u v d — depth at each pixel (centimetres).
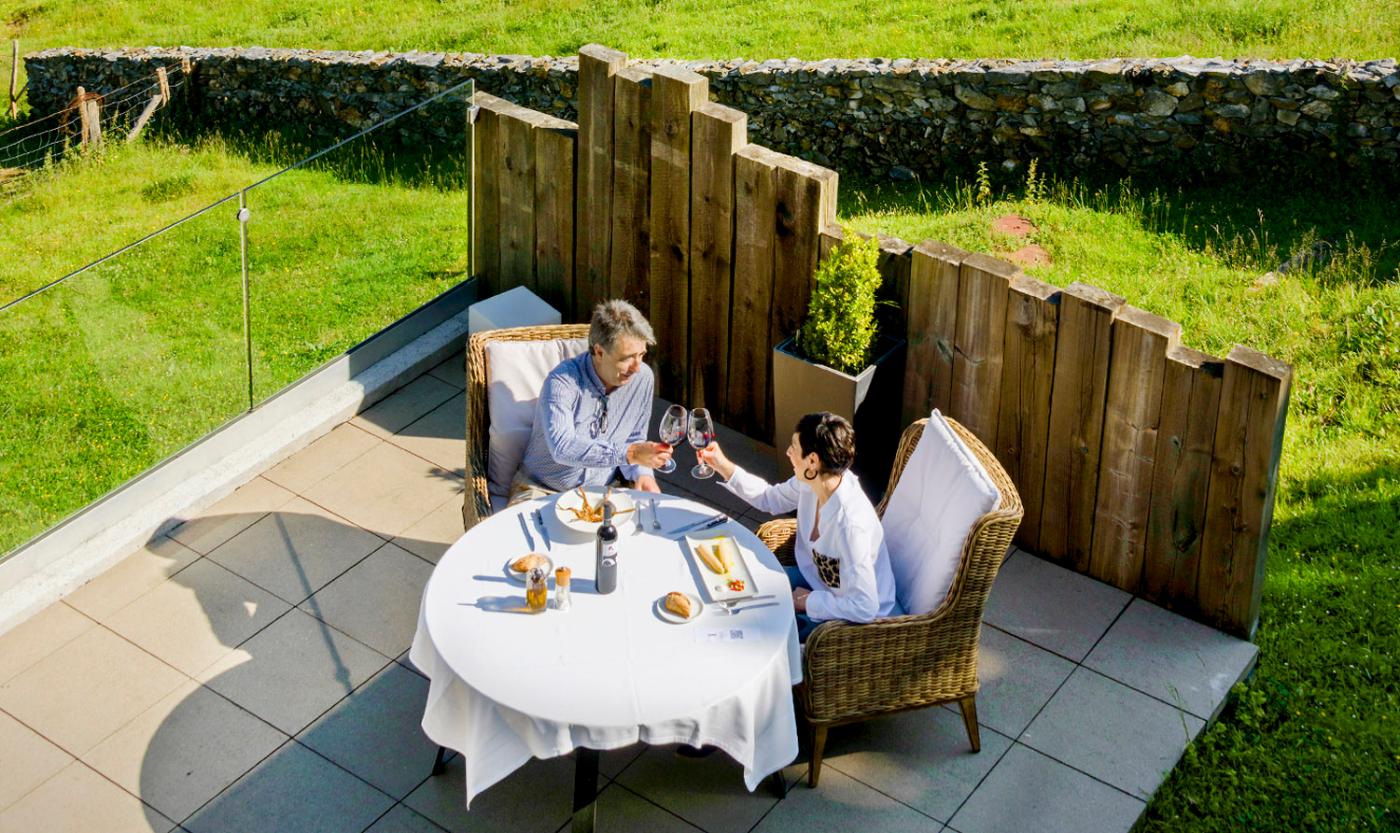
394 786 481
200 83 1450
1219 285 852
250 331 657
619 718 403
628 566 464
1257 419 508
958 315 579
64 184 1341
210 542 601
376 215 704
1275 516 648
